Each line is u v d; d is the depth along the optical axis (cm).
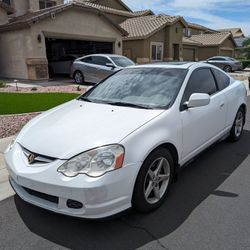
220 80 514
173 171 370
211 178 423
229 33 3903
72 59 1947
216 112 461
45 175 287
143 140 313
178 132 364
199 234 298
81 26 1805
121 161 289
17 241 290
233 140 575
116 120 337
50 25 1642
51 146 304
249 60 3694
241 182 412
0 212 338
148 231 303
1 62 1809
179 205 350
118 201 290
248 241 287
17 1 2300
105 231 303
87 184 274
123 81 448
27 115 757
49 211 316
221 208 344
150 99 393
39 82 1592
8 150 349
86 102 420
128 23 2850
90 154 287
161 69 446
